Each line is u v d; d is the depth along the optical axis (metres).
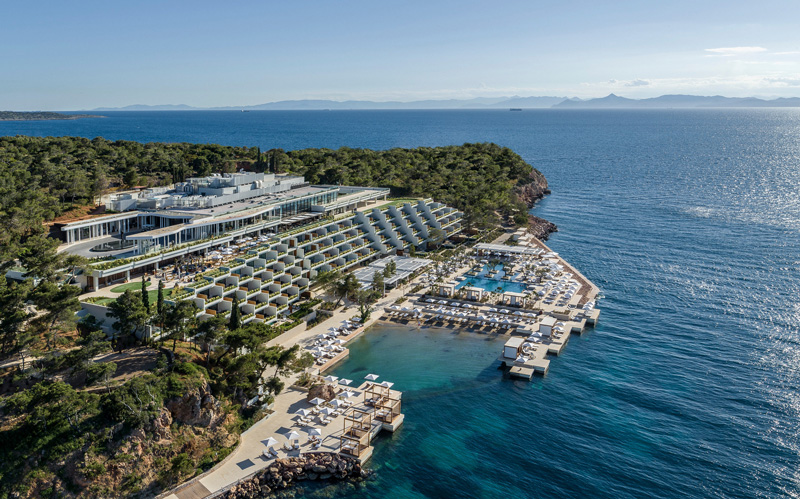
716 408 97.88
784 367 112.31
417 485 78.44
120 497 69.81
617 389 104.38
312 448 83.19
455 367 112.38
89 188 164.62
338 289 135.75
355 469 80.31
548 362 112.44
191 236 127.19
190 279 110.94
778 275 169.38
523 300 144.38
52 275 98.81
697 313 141.50
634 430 91.44
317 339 118.00
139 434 73.06
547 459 84.06
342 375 107.44
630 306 147.00
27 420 69.81
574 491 77.44
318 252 146.00
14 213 126.44
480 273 168.62
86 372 77.88
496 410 97.00
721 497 76.38
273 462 79.44
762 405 98.56
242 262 120.25
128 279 109.62
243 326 100.75
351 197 183.00
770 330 130.25
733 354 118.50
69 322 86.19
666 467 82.38
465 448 86.50
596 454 85.38
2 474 65.94
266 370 104.38
